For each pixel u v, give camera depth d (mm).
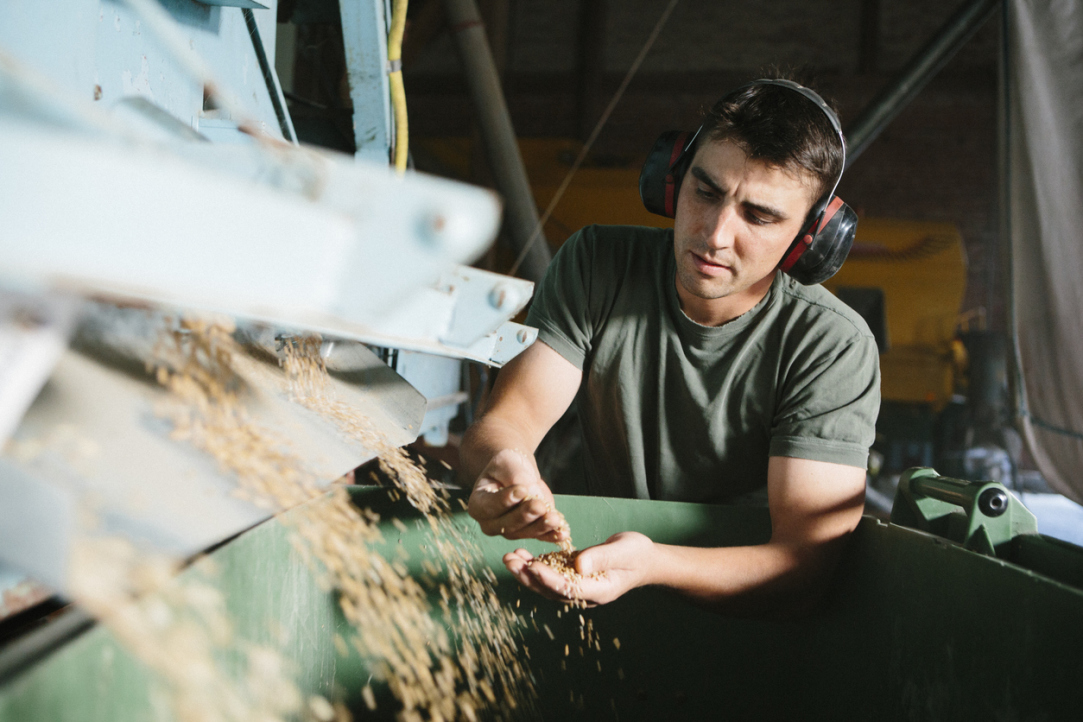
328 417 730
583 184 4379
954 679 719
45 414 397
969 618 706
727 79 6328
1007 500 793
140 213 281
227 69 1078
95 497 376
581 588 739
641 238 1074
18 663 383
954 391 4660
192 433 500
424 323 476
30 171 258
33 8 629
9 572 561
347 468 648
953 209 6188
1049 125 2396
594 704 989
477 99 2729
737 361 978
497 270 3979
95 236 272
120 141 331
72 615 448
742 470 1068
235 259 309
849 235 915
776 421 993
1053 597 604
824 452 929
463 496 958
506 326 798
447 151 4781
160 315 554
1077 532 3615
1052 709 596
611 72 6477
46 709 383
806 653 980
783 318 974
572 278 1068
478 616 975
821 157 811
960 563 723
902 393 4539
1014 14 2436
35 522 327
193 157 448
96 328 480
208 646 524
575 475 1451
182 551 395
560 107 6520
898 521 993
